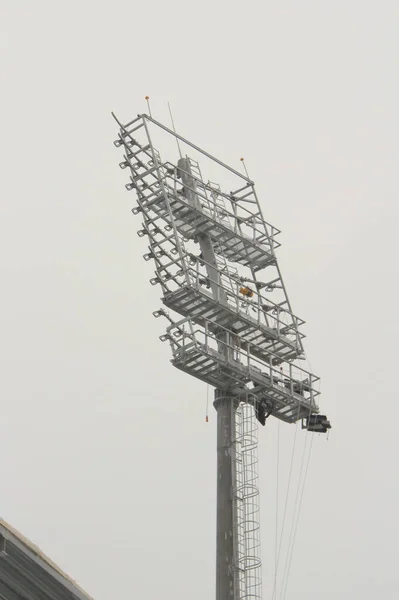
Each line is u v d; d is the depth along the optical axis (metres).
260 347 57.28
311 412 57.84
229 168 60.91
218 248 59.47
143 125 57.62
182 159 59.66
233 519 52.41
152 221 56.19
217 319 56.00
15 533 37.25
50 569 38.56
